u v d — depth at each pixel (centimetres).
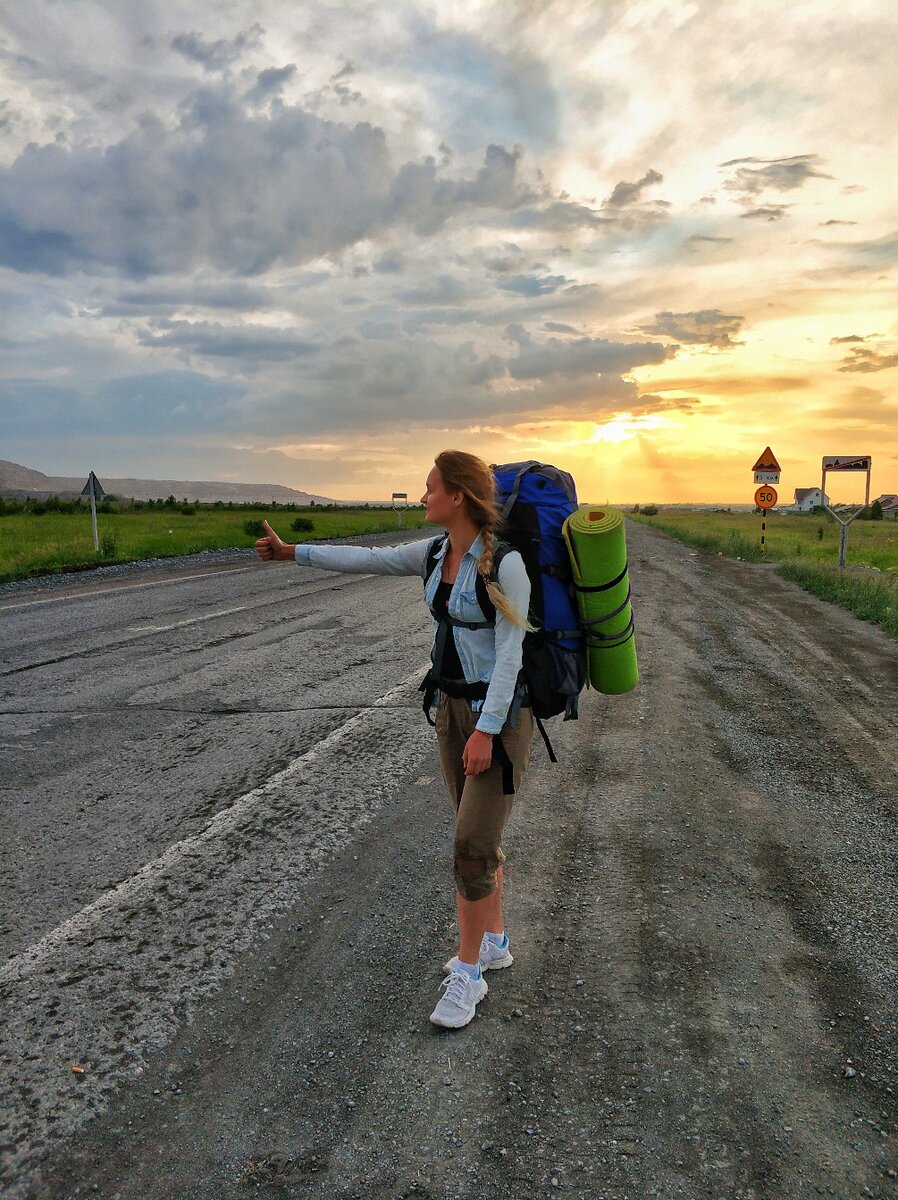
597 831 414
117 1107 230
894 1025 266
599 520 250
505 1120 225
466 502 242
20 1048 253
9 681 709
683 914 334
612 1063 247
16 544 2078
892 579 1549
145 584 1437
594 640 258
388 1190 202
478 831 257
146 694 666
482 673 254
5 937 313
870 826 424
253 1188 203
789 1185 204
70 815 426
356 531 3569
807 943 314
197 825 414
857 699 683
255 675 732
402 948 308
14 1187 203
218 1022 266
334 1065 247
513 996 281
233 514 5194
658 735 572
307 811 431
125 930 318
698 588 1480
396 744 537
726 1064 246
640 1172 207
